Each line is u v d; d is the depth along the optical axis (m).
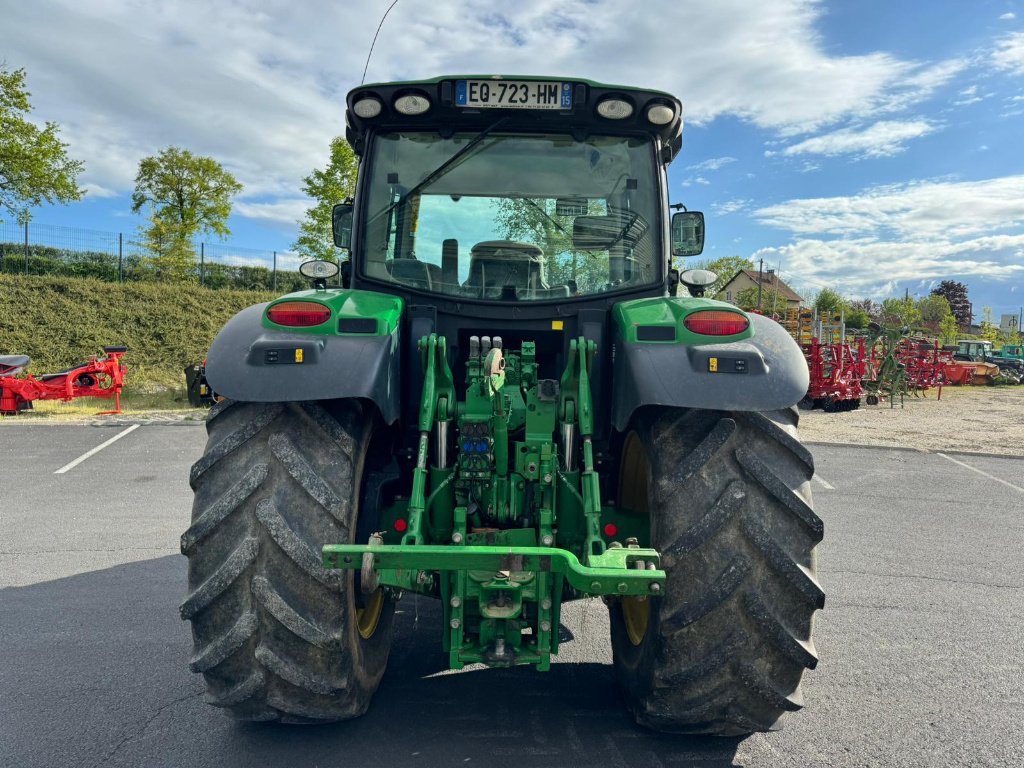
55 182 28.41
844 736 2.89
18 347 22.41
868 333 21.67
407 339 3.16
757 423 2.44
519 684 3.25
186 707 3.01
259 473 2.33
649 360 2.48
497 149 3.32
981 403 21.55
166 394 18.47
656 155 3.33
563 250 3.31
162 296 26.98
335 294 2.72
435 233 3.30
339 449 2.42
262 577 2.29
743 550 2.32
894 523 6.80
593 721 2.93
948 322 51.78
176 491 7.46
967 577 5.18
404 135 3.33
